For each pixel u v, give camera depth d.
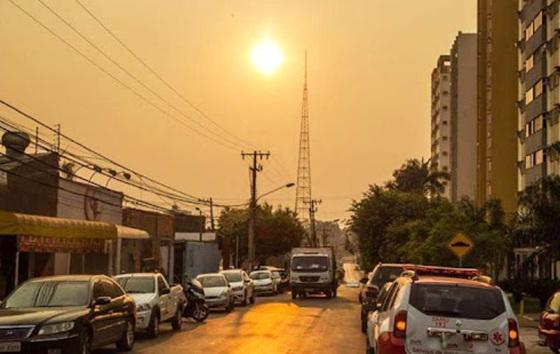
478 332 11.24
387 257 64.31
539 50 54.28
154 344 20.95
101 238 31.33
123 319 18.88
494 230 42.72
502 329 11.29
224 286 34.81
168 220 53.56
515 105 70.25
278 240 88.62
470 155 107.12
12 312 16.14
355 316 32.28
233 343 21.11
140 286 23.44
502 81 70.81
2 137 31.86
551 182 39.50
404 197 70.50
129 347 19.33
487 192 72.69
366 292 23.56
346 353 18.91
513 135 70.12
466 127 107.69
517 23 69.88
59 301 17.17
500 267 43.69
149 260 46.38
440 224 41.62
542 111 53.06
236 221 89.62
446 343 11.23
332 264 51.31
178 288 25.84
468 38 109.12
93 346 16.83
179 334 24.00
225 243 75.62
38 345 15.30
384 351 11.45
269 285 54.66
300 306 40.28
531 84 56.56
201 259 56.34
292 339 22.23
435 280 11.79
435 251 40.44
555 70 50.62
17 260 27.08
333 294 53.19
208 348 19.88
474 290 11.59
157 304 22.91
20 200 32.53
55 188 33.75
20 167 32.84
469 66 108.62
